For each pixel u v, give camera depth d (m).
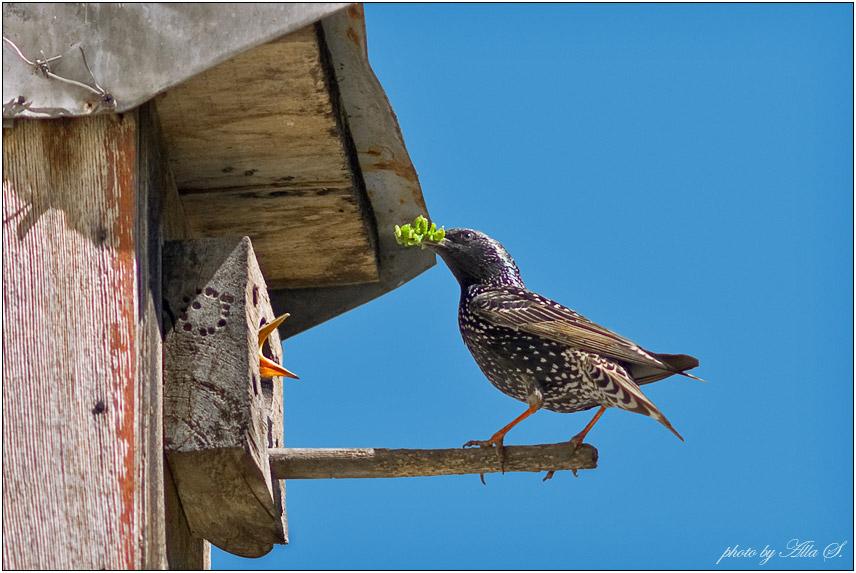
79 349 9.70
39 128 10.23
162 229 10.94
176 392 10.38
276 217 12.78
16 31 10.30
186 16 10.25
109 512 9.31
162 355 10.38
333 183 12.34
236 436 10.26
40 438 9.48
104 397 9.59
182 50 10.20
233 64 10.78
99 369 9.66
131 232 10.01
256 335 10.92
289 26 10.14
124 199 10.09
